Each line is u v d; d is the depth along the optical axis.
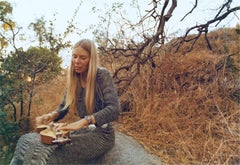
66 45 3.99
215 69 4.01
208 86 3.82
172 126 3.38
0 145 3.43
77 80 2.37
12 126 3.48
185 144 3.11
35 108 3.83
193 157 2.94
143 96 3.84
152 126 3.44
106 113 2.23
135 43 4.17
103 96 2.30
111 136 2.46
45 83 4.05
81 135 2.34
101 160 2.46
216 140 3.18
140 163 2.53
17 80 3.71
